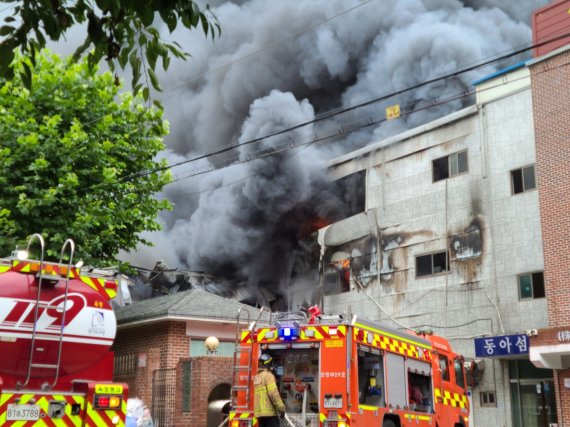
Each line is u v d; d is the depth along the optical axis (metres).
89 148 16.03
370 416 10.74
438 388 13.19
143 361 17.45
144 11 4.09
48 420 6.84
